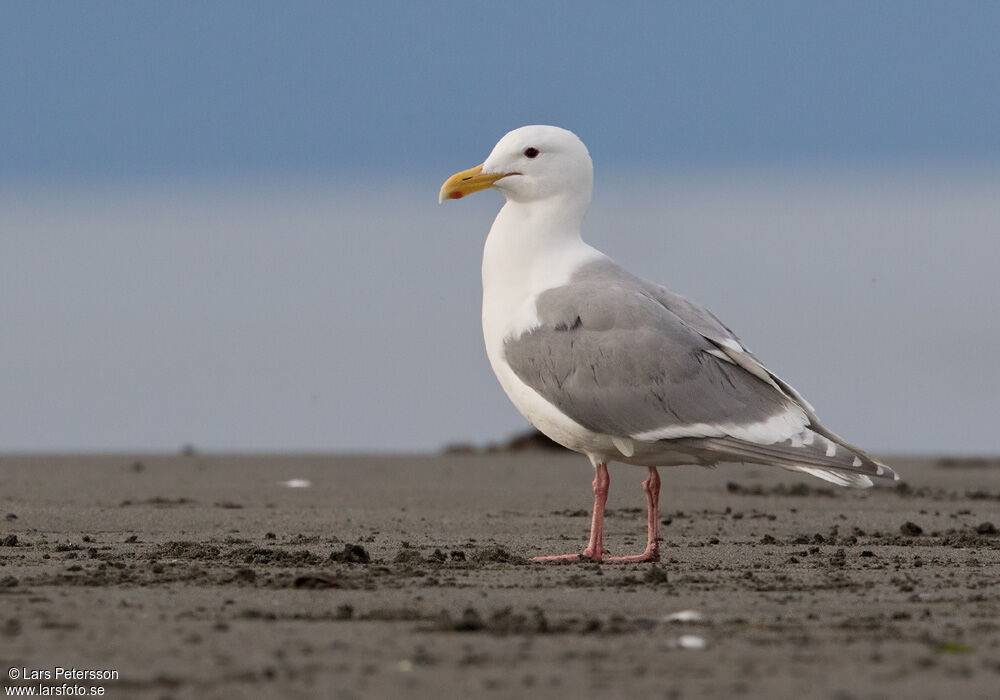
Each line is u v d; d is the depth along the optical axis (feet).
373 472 76.33
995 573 40.75
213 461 81.51
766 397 44.98
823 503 63.21
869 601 35.27
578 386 45.06
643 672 26.66
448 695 24.85
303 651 28.25
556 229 48.16
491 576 39.50
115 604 33.40
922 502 64.13
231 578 37.58
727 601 35.19
